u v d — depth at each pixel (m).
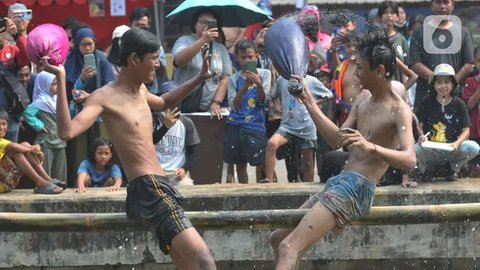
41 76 10.89
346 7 17.02
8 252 9.72
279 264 7.02
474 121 11.23
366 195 7.23
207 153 11.37
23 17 10.95
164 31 17.16
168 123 9.45
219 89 11.41
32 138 10.92
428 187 9.91
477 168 11.26
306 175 11.11
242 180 11.47
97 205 9.70
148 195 7.04
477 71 11.48
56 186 10.05
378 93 7.33
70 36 11.73
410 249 9.80
